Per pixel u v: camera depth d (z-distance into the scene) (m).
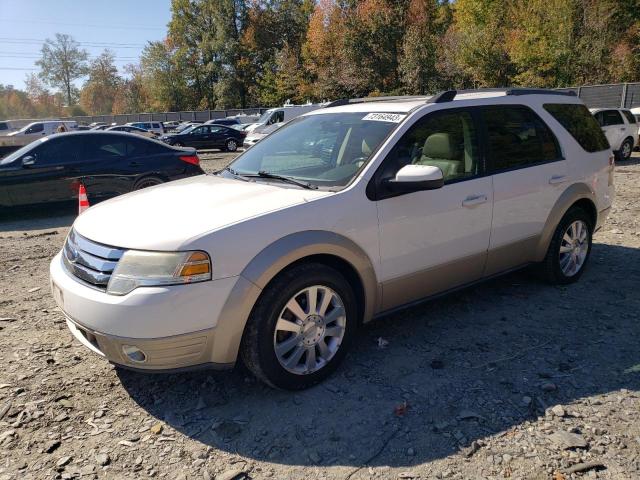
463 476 2.56
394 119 3.89
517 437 2.83
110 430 3.00
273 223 3.12
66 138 9.37
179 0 66.44
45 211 9.58
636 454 2.68
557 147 4.79
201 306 2.90
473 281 4.26
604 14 33.25
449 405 3.14
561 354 3.72
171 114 58.94
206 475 2.62
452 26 47.62
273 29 62.81
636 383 3.32
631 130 16.23
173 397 3.32
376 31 39.62
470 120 4.20
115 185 9.52
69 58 97.56
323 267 3.29
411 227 3.68
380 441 2.84
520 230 4.44
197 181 4.10
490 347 3.85
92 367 3.70
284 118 23.12
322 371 3.38
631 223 7.61
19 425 3.04
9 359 3.82
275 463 2.71
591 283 5.12
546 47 33.69
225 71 63.97
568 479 2.52
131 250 2.96
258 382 3.46
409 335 4.07
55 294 3.37
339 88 41.91
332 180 3.60
